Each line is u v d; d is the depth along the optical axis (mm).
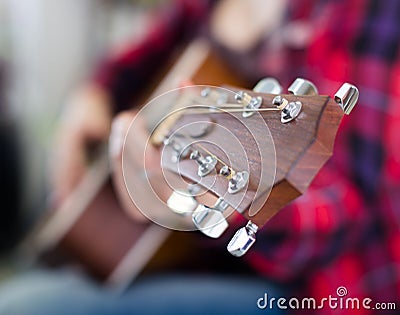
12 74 1571
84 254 907
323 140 404
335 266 731
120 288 845
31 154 1550
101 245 892
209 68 928
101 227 914
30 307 821
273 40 873
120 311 814
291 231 691
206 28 977
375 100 710
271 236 701
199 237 808
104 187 934
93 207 932
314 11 825
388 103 705
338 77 749
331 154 406
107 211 924
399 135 704
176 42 1097
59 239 931
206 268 841
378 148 708
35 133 1564
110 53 1156
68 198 1043
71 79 1595
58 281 895
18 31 1574
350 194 711
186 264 852
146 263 847
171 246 844
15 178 1531
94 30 1621
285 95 419
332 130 405
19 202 1534
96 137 1105
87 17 1615
